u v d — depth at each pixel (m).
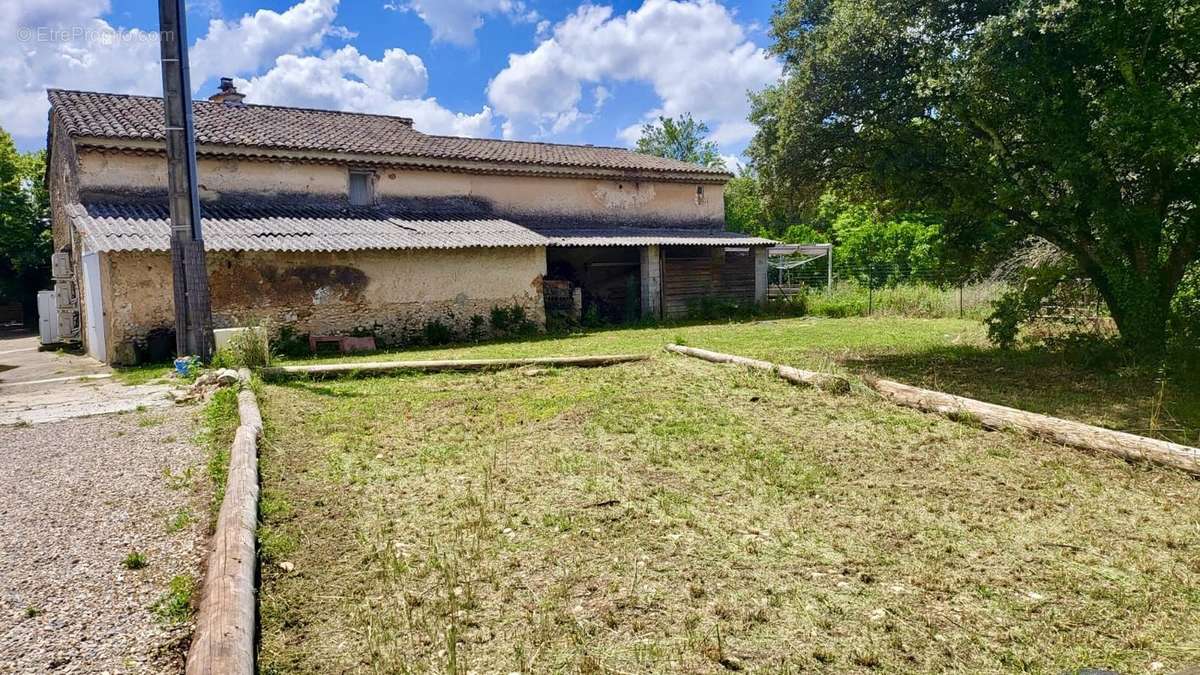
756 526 4.00
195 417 7.01
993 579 3.33
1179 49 8.27
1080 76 9.08
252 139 15.58
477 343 15.23
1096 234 9.42
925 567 3.46
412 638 2.83
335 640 2.84
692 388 8.29
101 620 2.92
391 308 15.12
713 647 2.74
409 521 4.15
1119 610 3.03
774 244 21.52
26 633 2.81
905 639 2.81
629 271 21.28
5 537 3.85
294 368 9.43
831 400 7.44
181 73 10.55
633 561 3.54
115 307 12.32
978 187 9.92
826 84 10.23
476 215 18.45
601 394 8.05
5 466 5.32
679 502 4.41
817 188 12.00
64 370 11.98
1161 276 9.51
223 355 9.94
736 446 5.72
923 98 9.69
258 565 3.44
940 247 11.45
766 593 3.20
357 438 6.16
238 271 13.38
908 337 14.26
